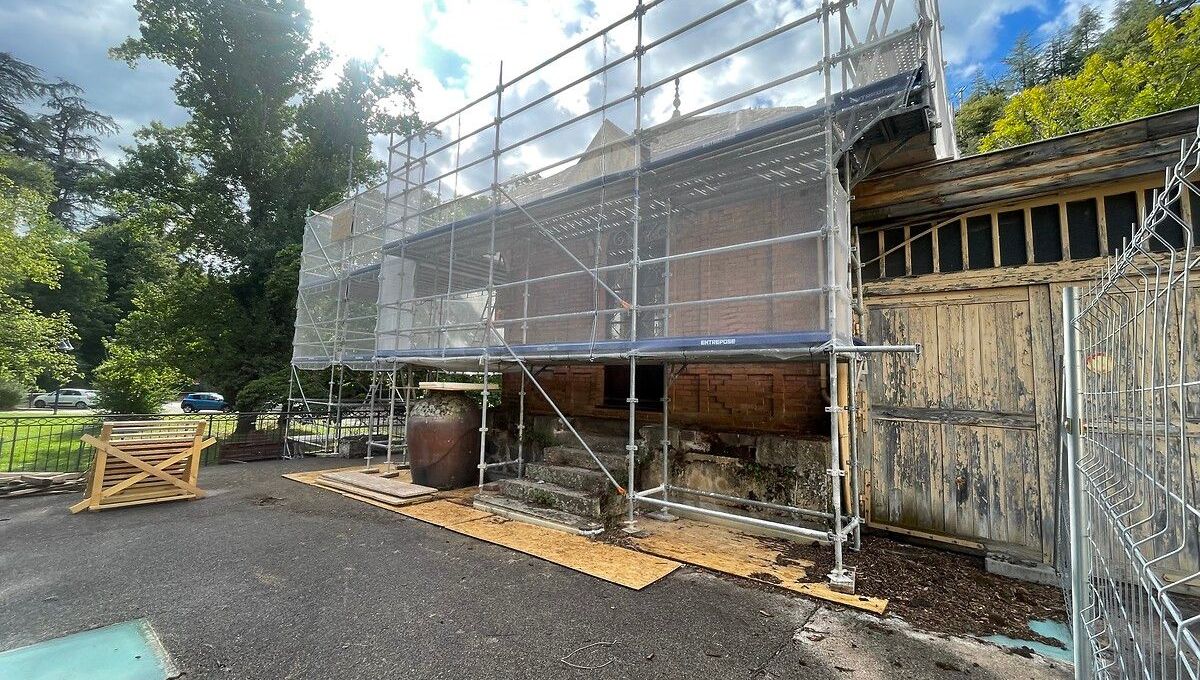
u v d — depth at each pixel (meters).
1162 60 15.25
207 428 11.41
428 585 4.64
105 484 7.20
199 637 3.65
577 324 9.38
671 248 8.16
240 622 3.88
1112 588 2.24
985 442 5.70
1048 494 5.29
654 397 8.45
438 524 6.52
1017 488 5.48
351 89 20.98
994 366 5.71
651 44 6.89
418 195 12.89
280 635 3.70
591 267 9.38
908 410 6.17
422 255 11.03
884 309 6.43
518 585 4.66
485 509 7.19
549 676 3.25
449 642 3.64
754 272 7.33
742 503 6.43
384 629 3.81
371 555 5.41
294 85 21.12
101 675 3.16
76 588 4.46
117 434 7.73
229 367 17.08
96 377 18.53
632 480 6.26
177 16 19.02
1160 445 4.49
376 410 15.13
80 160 46.22
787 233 7.09
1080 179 5.24
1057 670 3.35
